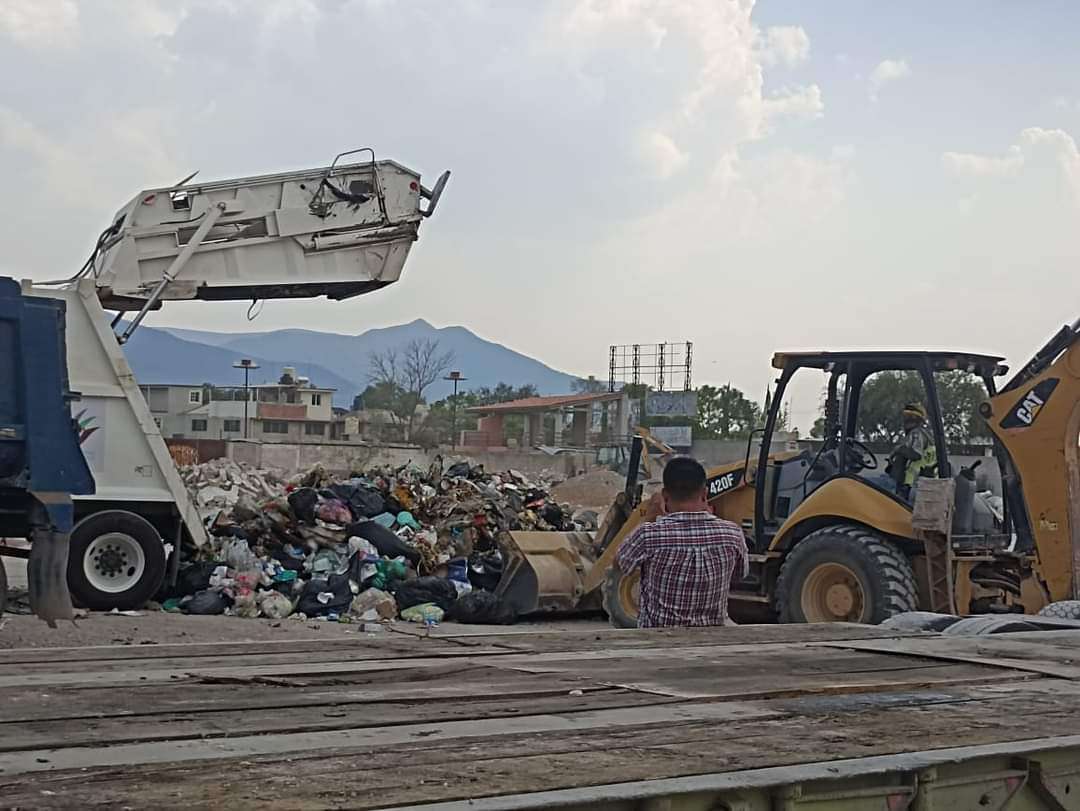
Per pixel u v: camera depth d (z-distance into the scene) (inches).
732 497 486.3
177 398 3164.4
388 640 173.0
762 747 103.8
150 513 491.8
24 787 85.1
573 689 130.2
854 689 136.4
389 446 1667.1
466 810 80.3
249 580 495.5
